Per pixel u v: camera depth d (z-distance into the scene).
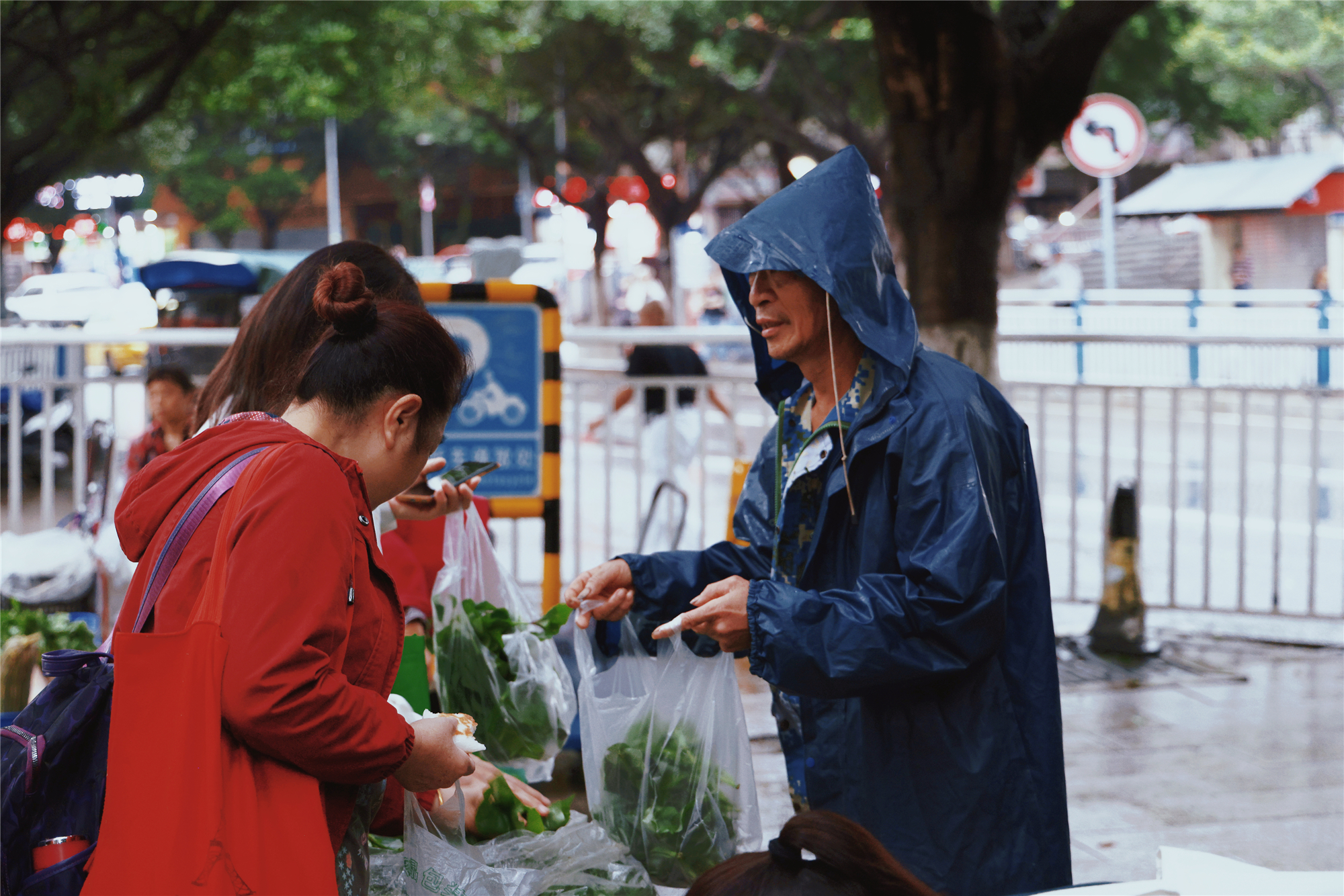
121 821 1.67
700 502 7.07
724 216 45.53
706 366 7.79
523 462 5.24
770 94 20.69
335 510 1.78
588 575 2.79
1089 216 34.72
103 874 1.66
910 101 5.85
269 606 1.67
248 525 1.73
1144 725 5.15
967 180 5.81
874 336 2.47
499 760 2.93
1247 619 6.81
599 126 28.05
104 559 5.46
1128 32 16.61
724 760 2.64
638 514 7.12
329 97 16.48
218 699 1.65
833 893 1.50
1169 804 4.34
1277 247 27.30
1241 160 27.72
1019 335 6.81
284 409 2.06
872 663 2.35
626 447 10.57
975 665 2.47
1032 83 5.79
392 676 1.92
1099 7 5.64
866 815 2.55
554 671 3.00
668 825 2.58
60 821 1.77
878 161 19.52
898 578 2.41
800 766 2.77
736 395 7.45
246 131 42.53
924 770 2.51
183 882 1.64
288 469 1.79
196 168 40.53
